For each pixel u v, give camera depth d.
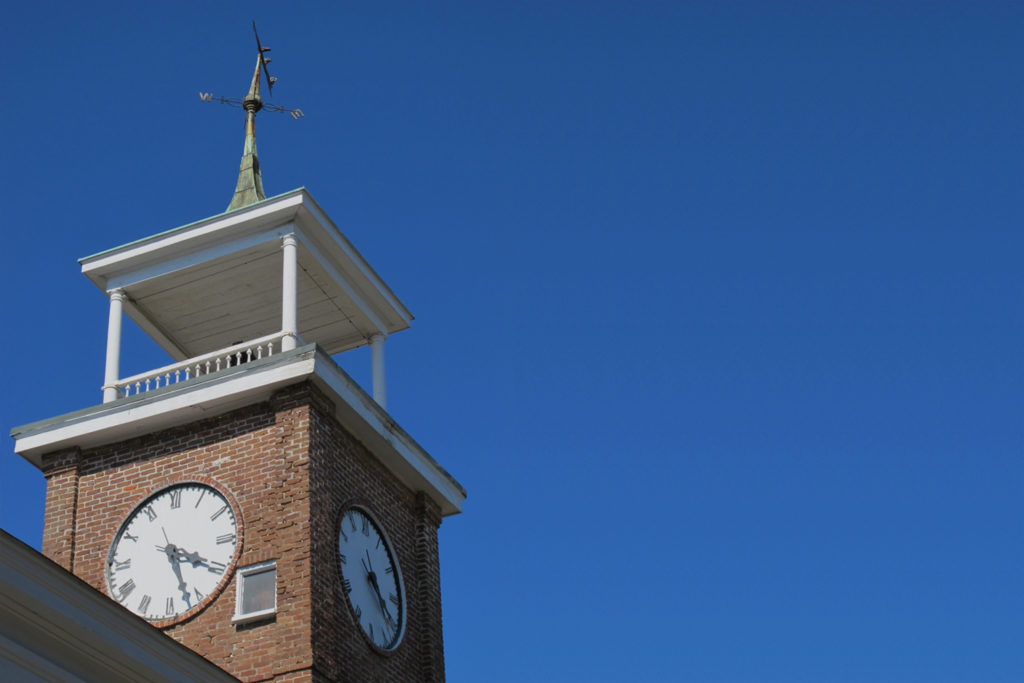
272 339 26.66
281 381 25.56
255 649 23.47
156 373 27.25
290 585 23.86
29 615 16.86
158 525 25.41
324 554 24.48
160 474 25.89
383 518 27.38
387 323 31.05
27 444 26.58
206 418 26.19
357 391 26.69
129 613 18.16
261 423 25.78
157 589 24.72
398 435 27.88
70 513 25.92
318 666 23.06
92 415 26.44
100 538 25.61
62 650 17.41
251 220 27.70
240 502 25.05
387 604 26.47
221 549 24.77
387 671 25.61
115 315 28.09
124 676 18.22
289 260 27.30
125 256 28.27
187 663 19.17
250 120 32.25
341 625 24.48
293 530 24.38
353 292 29.61
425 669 27.03
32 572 16.81
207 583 24.50
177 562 24.89
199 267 28.16
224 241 27.98
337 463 26.02
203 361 27.31
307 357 25.62
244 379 25.78
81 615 17.48
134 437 26.47
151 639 18.55
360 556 26.02
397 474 28.39
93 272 28.39
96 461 26.48
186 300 29.20
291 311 26.78
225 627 23.89
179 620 24.22
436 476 29.19
